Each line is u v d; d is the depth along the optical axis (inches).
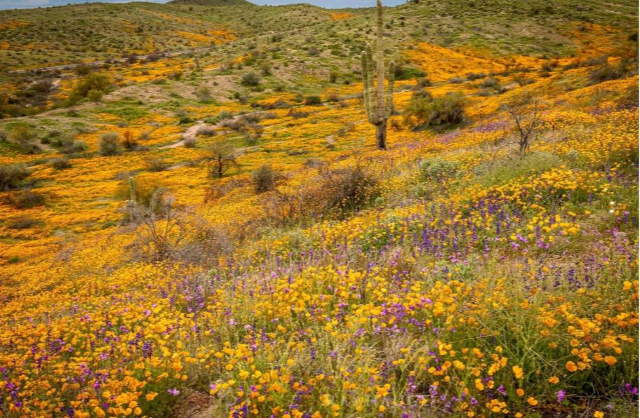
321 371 109.3
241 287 194.9
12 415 117.8
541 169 327.9
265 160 1540.4
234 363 121.0
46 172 1637.6
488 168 383.9
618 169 292.2
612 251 147.1
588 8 5418.3
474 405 89.0
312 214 418.9
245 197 892.6
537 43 4345.5
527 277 139.3
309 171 979.3
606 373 94.7
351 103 2672.2
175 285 255.8
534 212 231.1
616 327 99.7
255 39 5689.0
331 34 4933.6
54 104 2849.4
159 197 1067.3
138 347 146.6
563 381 91.7
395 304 130.2
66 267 572.7
